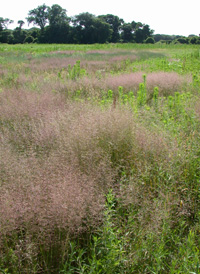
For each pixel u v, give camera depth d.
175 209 2.57
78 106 4.65
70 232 2.20
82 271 1.95
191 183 2.96
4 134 3.90
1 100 5.46
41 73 10.69
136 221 2.41
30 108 4.79
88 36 69.19
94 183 2.58
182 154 3.14
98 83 7.40
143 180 2.89
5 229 2.03
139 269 2.10
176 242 2.27
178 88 7.18
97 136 3.45
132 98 5.50
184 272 1.96
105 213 2.23
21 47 32.56
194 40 51.81
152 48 29.95
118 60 15.53
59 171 2.63
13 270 2.01
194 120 4.07
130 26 81.19
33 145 3.51
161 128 3.89
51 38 68.69
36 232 2.12
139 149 3.27
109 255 2.01
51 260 2.15
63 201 2.13
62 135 3.61
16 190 2.31
